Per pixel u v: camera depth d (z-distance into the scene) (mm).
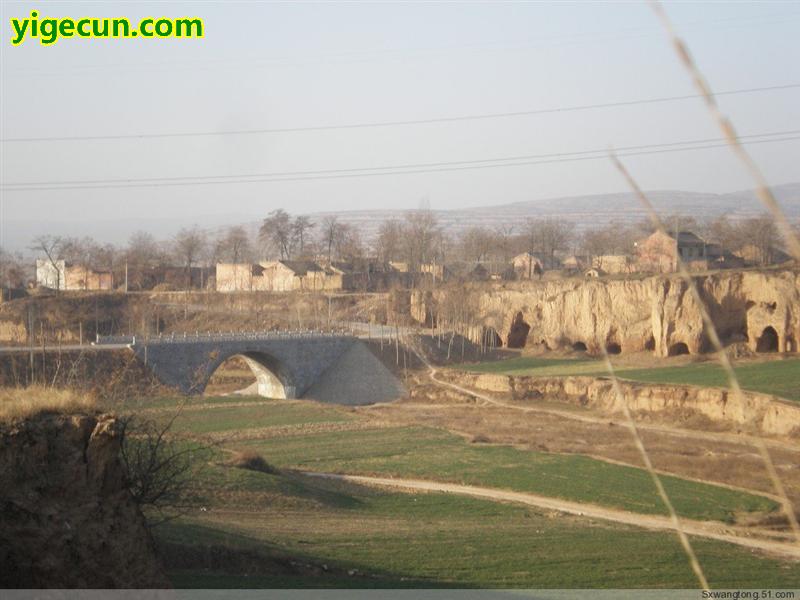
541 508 63500
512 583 40906
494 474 74938
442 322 166625
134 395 51250
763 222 172875
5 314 151250
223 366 163000
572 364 138375
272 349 131000
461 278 185500
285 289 196625
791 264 138000
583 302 150500
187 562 36781
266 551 40719
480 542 50000
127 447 37906
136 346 111312
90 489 25969
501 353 156250
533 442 90188
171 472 42188
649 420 101812
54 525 24688
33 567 23984
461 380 130750
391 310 172625
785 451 82062
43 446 25688
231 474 62125
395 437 92750
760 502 64062
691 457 80562
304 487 64438
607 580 42312
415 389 128875
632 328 141875
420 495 67250
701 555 48594
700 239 160625
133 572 25719
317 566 39781
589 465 78562
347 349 141500
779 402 91312
